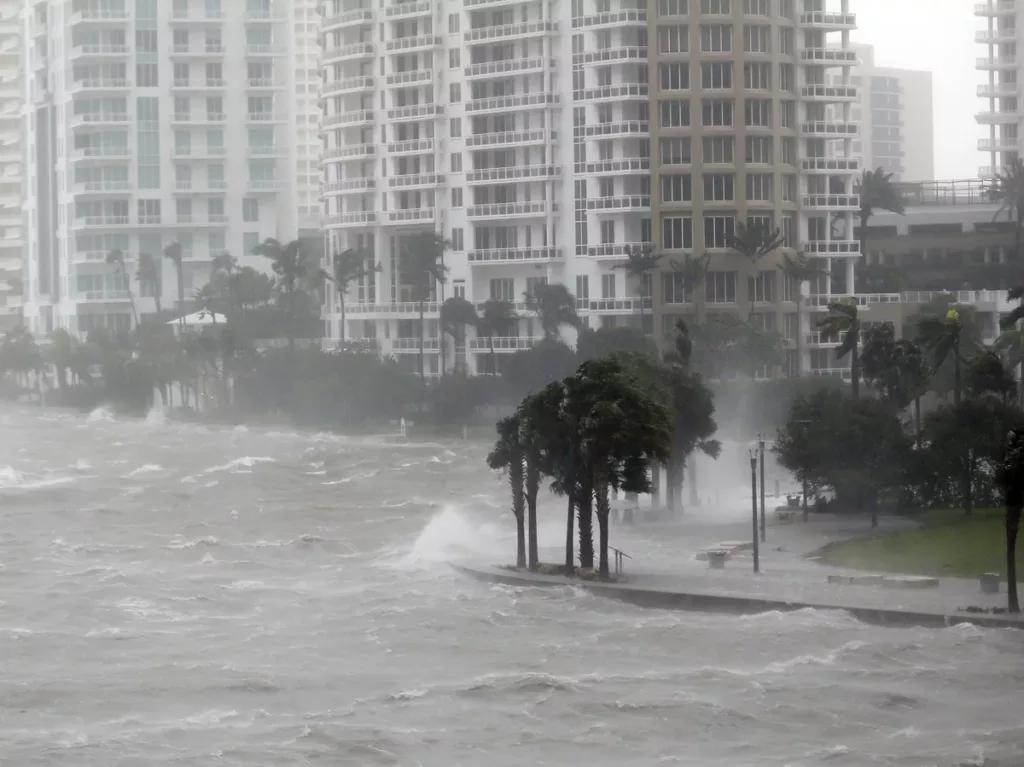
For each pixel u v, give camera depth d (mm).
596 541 160750
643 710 103062
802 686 106312
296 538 173875
